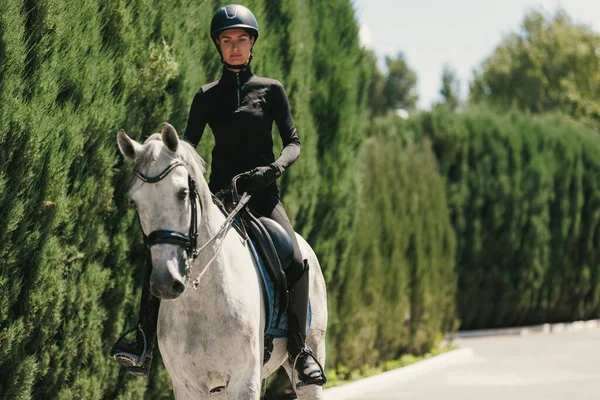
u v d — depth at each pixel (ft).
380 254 47.67
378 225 47.39
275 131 32.24
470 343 63.36
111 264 25.23
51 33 21.62
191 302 16.90
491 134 70.59
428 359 50.85
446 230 57.41
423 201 54.29
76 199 22.88
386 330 47.91
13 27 19.97
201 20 29.17
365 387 40.27
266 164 19.47
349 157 38.52
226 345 16.94
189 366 17.10
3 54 19.77
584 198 74.18
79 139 22.56
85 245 23.59
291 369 20.56
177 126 27.17
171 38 27.12
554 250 72.13
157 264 15.06
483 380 43.73
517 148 70.33
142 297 18.25
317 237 36.37
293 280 19.30
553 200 71.77
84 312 23.88
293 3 34.12
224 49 19.11
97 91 23.58
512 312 70.54
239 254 17.80
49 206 21.58
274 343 19.34
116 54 24.64
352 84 38.83
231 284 17.19
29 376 21.53
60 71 22.12
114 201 25.18
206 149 28.02
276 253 18.76
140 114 25.61
